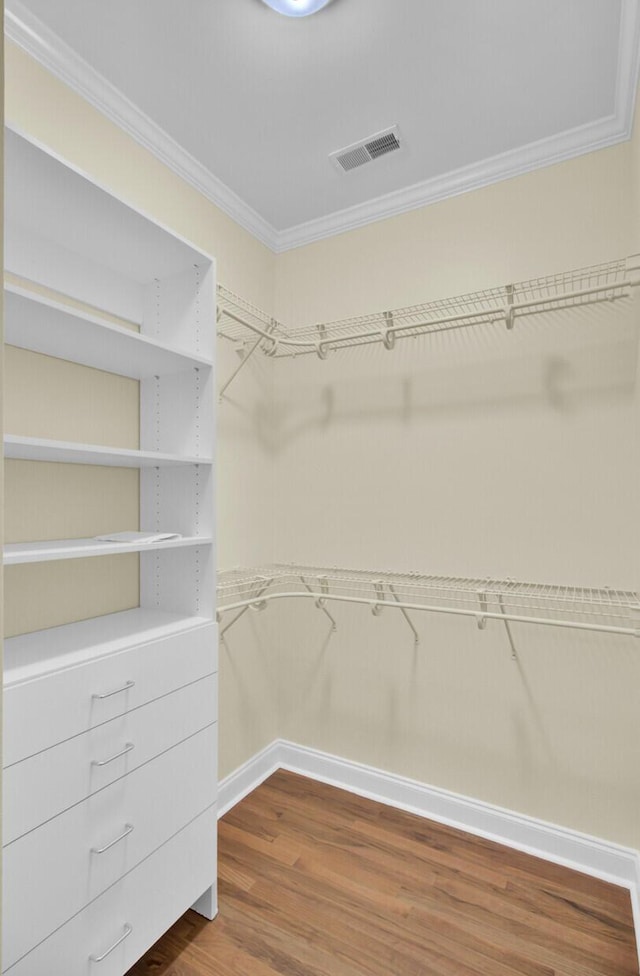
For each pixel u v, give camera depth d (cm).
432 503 220
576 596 188
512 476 204
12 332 139
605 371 188
